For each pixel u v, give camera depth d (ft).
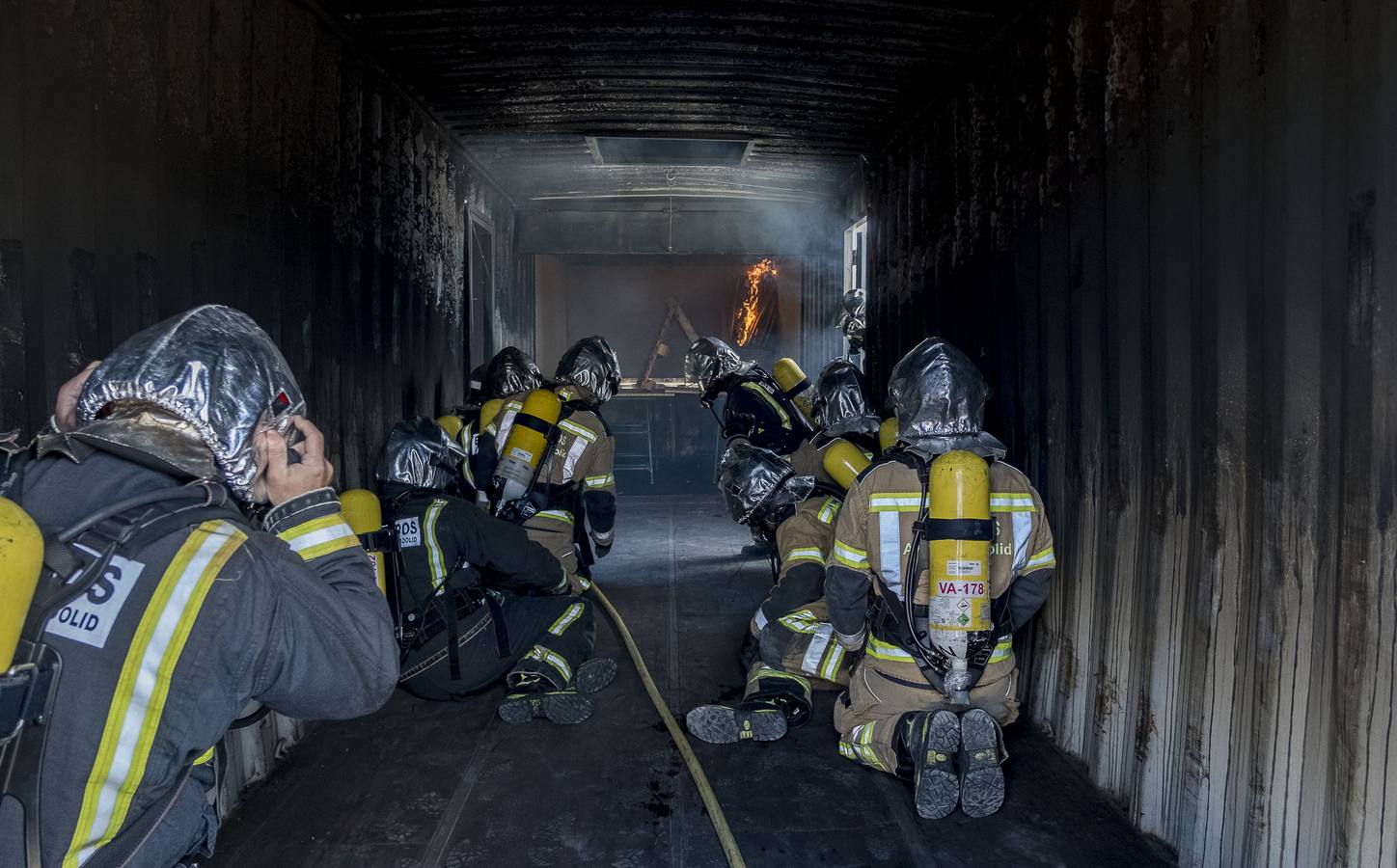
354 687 3.78
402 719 10.62
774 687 9.96
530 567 10.56
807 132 17.74
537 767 9.34
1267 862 6.27
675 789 8.83
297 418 4.18
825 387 12.87
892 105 15.52
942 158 14.03
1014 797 8.55
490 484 13.57
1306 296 5.95
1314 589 5.90
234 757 8.50
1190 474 7.36
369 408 13.07
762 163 20.89
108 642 3.21
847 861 7.48
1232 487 6.79
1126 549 8.35
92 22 6.98
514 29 12.50
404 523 10.21
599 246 26.63
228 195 8.95
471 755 9.62
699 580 17.30
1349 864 5.46
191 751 3.39
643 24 12.33
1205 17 7.10
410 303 15.40
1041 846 7.70
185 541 3.42
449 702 11.16
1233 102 6.74
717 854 7.64
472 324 20.56
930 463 8.12
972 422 8.25
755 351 35.45
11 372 6.13
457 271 19.10
